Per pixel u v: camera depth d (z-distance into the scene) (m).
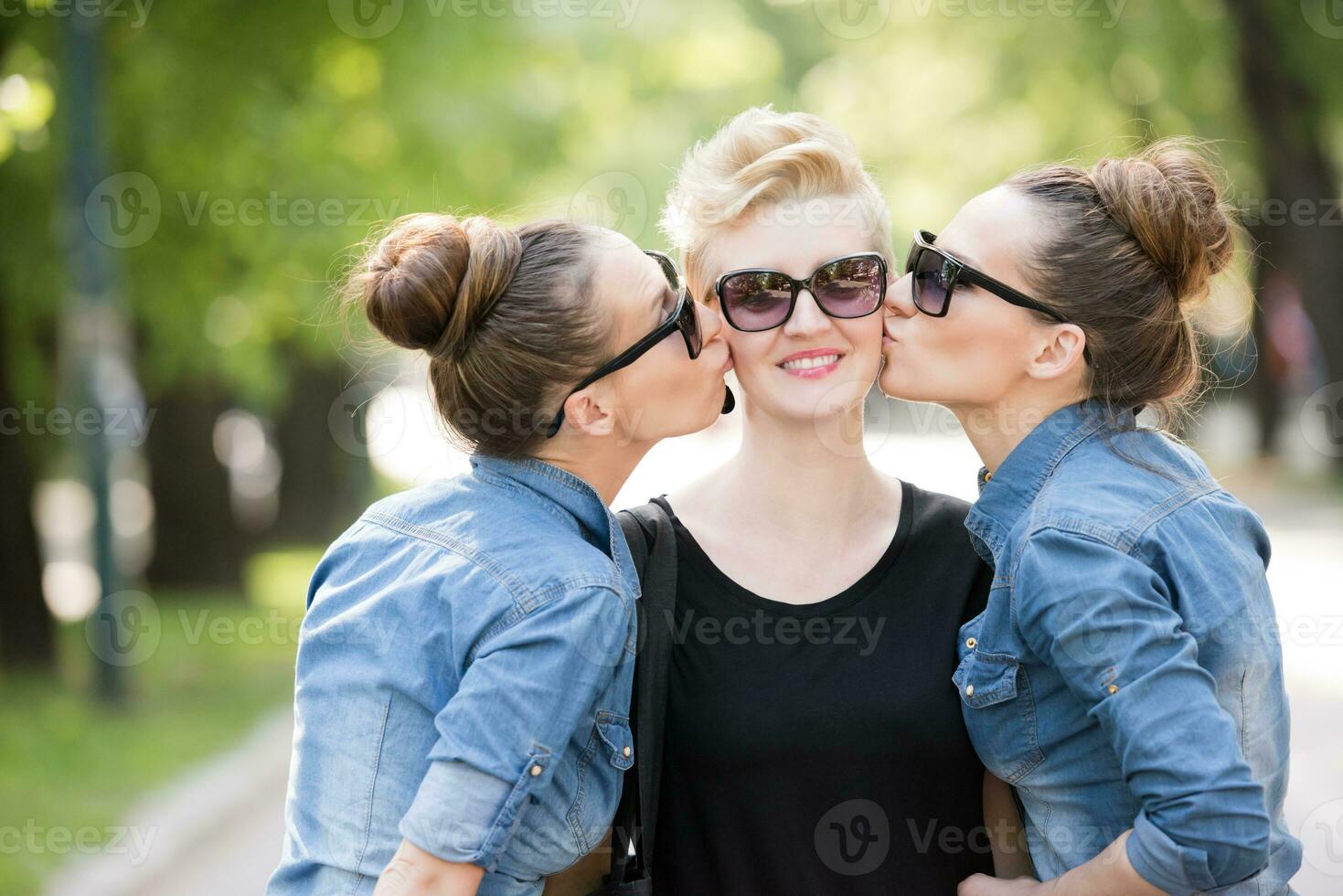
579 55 12.38
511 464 2.41
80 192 8.92
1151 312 2.41
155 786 7.54
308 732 2.31
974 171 16.95
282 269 10.00
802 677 2.45
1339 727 7.36
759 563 2.56
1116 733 2.11
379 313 2.36
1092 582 2.15
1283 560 12.14
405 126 10.23
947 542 2.55
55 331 10.49
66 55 8.77
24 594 10.29
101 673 9.34
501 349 2.33
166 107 9.37
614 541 2.40
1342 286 17.16
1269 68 15.74
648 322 2.40
